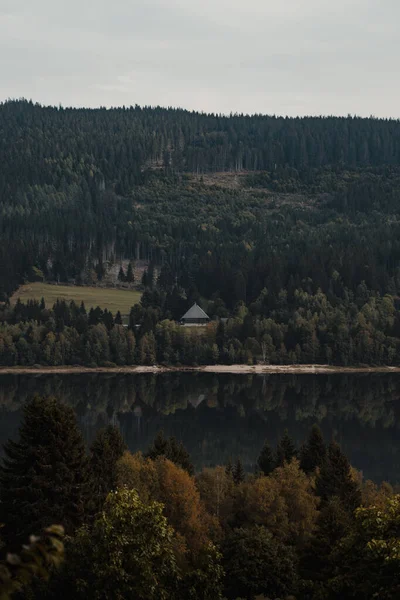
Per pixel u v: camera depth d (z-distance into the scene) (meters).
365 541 107.88
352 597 110.00
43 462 136.75
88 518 138.12
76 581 102.44
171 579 105.75
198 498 163.62
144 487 160.75
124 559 101.50
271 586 128.38
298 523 165.12
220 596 111.56
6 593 40.66
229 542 134.75
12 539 132.75
